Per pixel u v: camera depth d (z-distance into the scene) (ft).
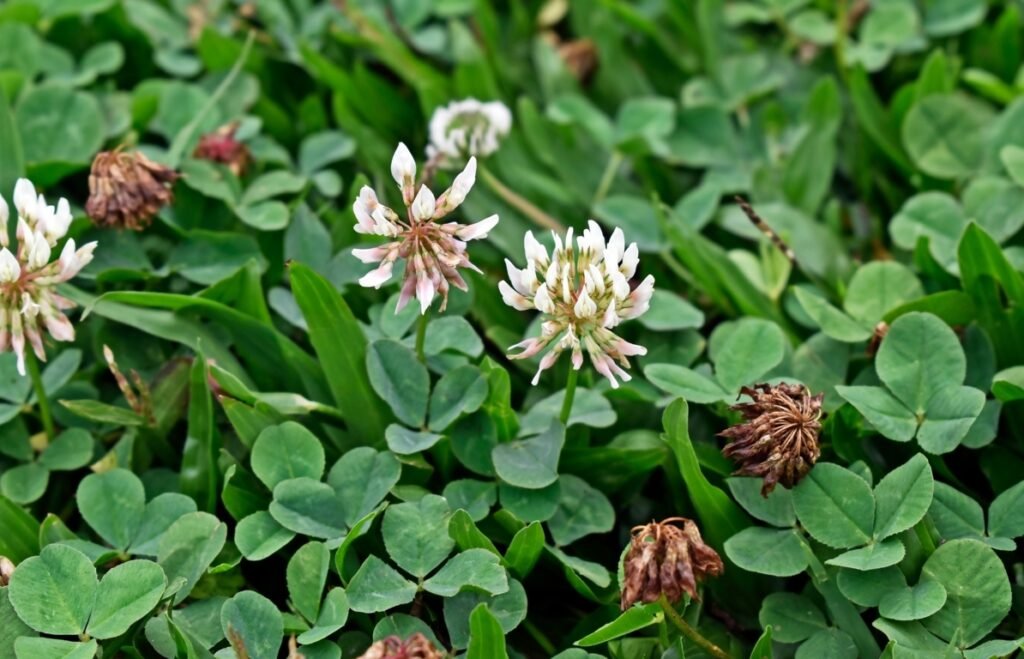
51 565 1.10
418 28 1.53
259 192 1.31
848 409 1.16
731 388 1.18
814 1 1.53
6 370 1.22
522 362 1.25
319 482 1.14
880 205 1.40
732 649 1.13
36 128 1.34
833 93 1.39
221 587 1.14
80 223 1.27
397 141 1.44
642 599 1.07
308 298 1.17
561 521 1.16
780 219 1.33
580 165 1.41
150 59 1.48
